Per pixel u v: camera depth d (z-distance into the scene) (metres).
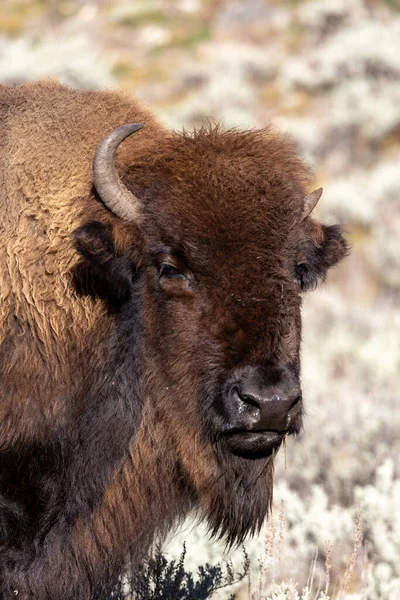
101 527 16.83
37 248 16.16
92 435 16.48
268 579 19.39
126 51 90.75
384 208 62.47
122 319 16.16
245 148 15.91
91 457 16.55
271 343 14.65
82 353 16.31
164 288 15.40
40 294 16.08
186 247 15.06
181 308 15.25
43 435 16.31
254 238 14.88
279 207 15.15
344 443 26.88
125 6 99.69
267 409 14.40
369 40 80.56
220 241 14.88
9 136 16.89
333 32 91.31
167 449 16.56
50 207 16.23
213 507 16.64
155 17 97.12
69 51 73.75
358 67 80.00
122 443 16.59
